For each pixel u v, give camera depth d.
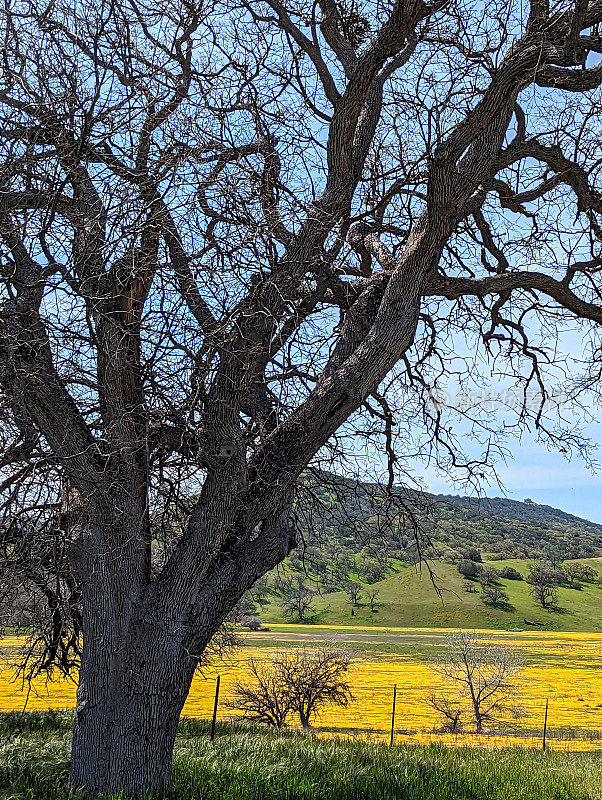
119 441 6.05
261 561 6.62
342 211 7.21
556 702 52.94
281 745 10.46
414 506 8.37
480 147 7.04
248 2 7.90
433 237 6.76
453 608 111.38
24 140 5.82
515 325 8.99
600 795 8.69
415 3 6.41
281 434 6.74
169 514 7.16
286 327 6.61
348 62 7.99
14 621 7.73
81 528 6.35
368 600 109.88
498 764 10.82
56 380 5.97
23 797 5.92
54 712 13.48
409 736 32.56
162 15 7.36
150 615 6.10
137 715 5.92
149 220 5.46
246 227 5.93
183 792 6.17
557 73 7.26
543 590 124.56
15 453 5.90
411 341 6.85
